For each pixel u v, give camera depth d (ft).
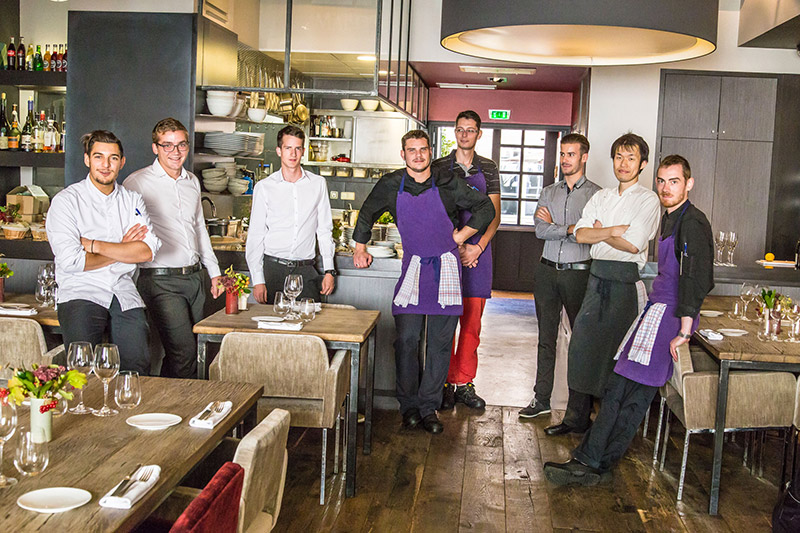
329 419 11.34
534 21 11.83
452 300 14.75
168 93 16.79
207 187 17.52
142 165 16.99
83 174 17.25
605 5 11.58
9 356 11.57
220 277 13.74
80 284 12.44
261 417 11.32
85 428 7.44
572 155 15.62
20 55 19.40
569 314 15.99
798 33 20.62
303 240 15.31
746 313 15.46
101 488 6.04
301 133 15.02
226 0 18.01
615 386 12.93
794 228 23.70
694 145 23.61
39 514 5.53
